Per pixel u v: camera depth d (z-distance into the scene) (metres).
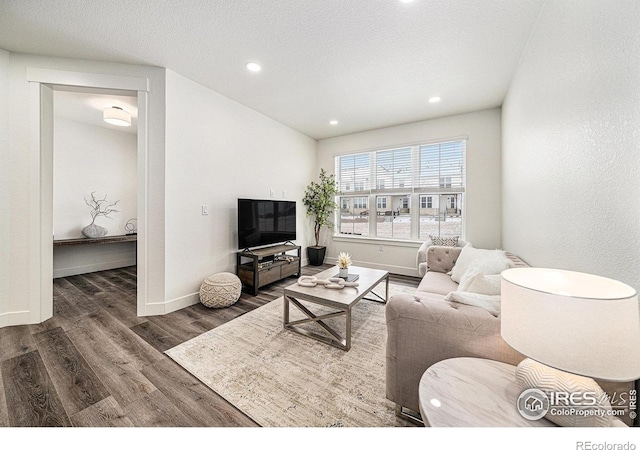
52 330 2.26
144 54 2.37
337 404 1.43
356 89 3.06
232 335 2.20
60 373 1.67
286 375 1.68
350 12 1.86
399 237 4.49
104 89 2.48
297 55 2.39
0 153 2.24
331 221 5.18
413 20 1.93
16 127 2.29
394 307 1.32
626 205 0.94
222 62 2.51
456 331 1.19
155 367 1.75
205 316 2.59
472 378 0.99
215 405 1.42
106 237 4.29
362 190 4.84
